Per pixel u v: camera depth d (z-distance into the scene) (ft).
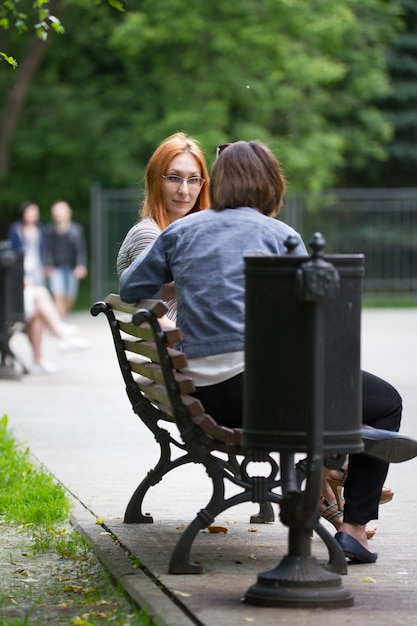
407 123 218.18
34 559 35.55
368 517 34.12
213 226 32.78
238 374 32.42
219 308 32.32
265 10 186.19
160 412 38.27
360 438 29.01
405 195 199.31
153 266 33.45
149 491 45.44
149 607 28.63
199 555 34.27
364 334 135.33
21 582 32.83
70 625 28.45
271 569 31.73
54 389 82.94
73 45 204.23
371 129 209.56
